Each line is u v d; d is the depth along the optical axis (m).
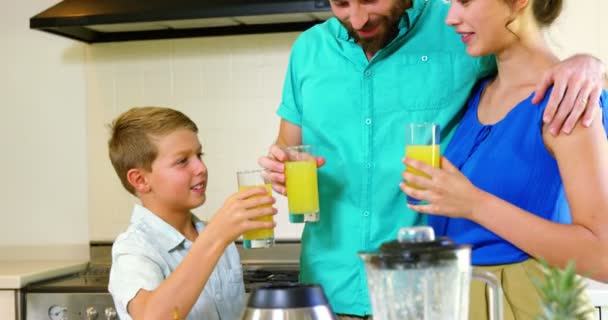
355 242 1.86
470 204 1.43
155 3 3.03
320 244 1.90
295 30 3.30
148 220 1.85
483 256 1.57
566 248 1.40
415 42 1.86
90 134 3.53
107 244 3.52
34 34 3.57
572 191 1.44
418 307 1.03
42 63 3.57
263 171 1.78
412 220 1.83
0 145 3.61
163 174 1.86
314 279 1.92
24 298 2.96
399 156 1.84
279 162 1.75
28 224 3.60
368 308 1.85
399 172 1.83
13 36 3.59
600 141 1.44
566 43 3.14
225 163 3.43
